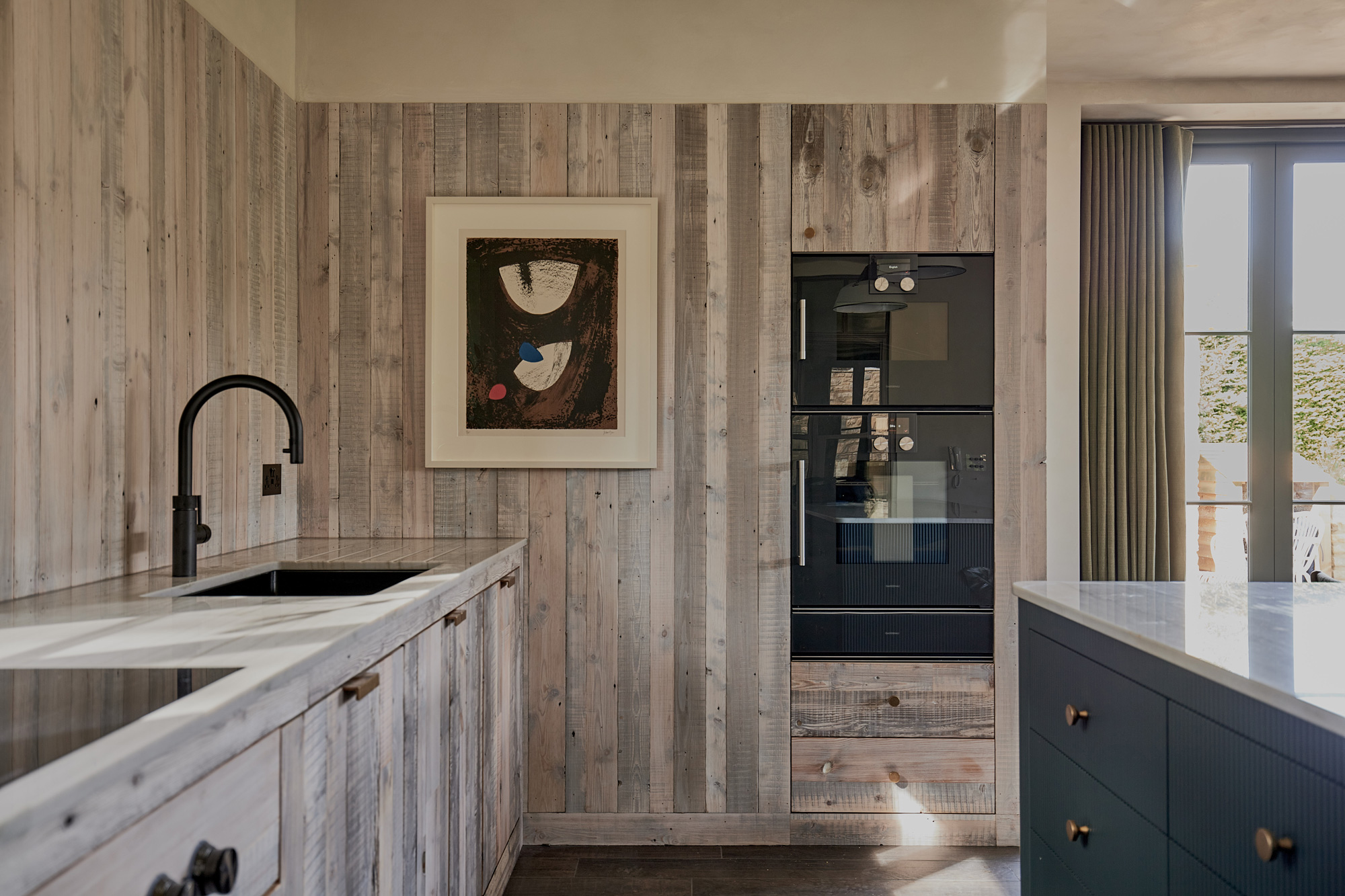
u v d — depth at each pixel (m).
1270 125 3.10
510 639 2.25
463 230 2.42
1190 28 2.62
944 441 2.43
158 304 1.77
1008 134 2.44
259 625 1.15
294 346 2.41
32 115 1.41
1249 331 3.14
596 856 2.35
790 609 2.43
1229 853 1.02
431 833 1.57
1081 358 3.06
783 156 2.44
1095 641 1.38
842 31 2.46
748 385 2.42
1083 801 1.43
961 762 2.41
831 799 2.42
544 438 2.42
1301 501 3.16
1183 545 3.04
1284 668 1.01
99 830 0.64
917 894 2.14
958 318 2.43
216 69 2.01
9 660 0.95
